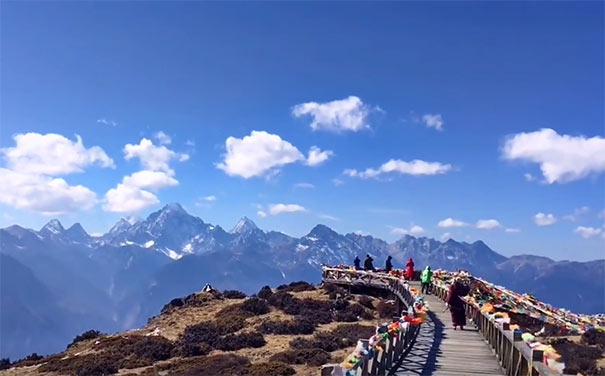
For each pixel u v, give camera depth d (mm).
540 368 11883
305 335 32938
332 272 46656
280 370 24375
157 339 32375
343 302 39531
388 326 15859
